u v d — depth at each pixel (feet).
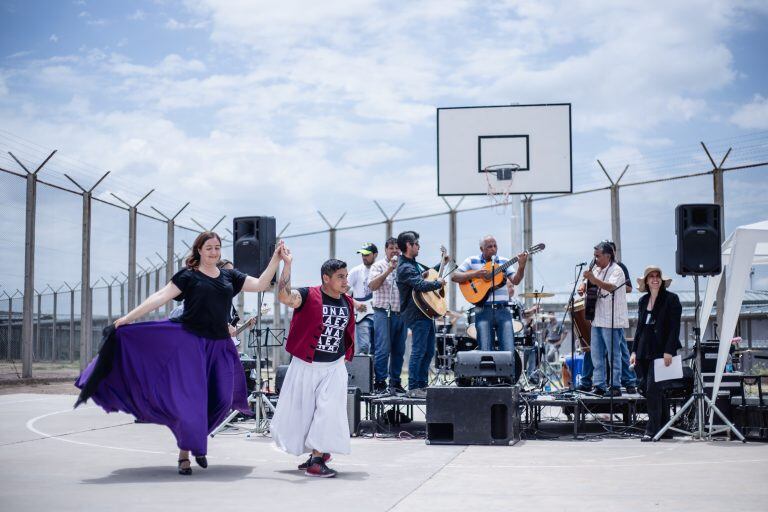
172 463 21.62
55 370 68.64
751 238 27.76
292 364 19.52
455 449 25.53
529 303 53.01
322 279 19.40
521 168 47.70
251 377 34.32
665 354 27.53
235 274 20.01
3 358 60.39
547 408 43.14
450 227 58.54
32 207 50.78
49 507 15.17
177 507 15.25
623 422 33.58
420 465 21.65
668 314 27.84
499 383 27.55
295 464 21.66
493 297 31.09
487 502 15.99
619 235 49.21
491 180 47.88
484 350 30.42
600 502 15.98
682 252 27.55
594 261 30.86
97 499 16.06
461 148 48.29
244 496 16.52
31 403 41.22
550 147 47.60
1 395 46.98
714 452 24.38
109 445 25.67
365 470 20.62
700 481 18.74
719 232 27.71
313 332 19.02
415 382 30.96
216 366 19.80
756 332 59.21
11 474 19.52
